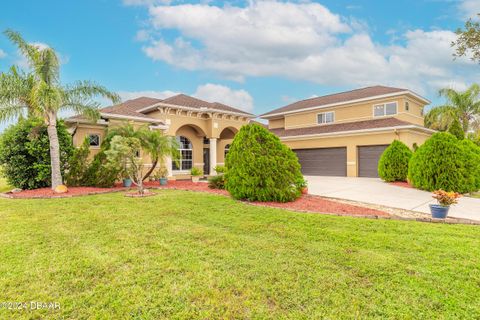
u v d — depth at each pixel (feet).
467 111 89.56
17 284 12.73
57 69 41.04
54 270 14.08
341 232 20.39
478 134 84.64
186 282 12.87
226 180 36.32
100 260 15.30
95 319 10.28
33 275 13.58
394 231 20.68
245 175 32.60
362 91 86.07
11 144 42.27
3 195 38.17
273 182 31.94
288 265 14.64
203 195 37.86
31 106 39.83
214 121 68.33
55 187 41.01
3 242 18.19
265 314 10.52
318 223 23.03
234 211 27.68
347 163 69.82
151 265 14.70
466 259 15.23
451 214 27.17
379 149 65.21
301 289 12.20
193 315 10.49
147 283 12.80
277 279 13.11
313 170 77.30
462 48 30.25
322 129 79.05
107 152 37.47
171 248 17.22
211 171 68.33
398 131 61.77
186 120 65.21
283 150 33.91
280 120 100.68
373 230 21.03
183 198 35.19
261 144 33.47
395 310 10.67
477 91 87.40
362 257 15.56
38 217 25.12
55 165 41.32
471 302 11.16
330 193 40.96
